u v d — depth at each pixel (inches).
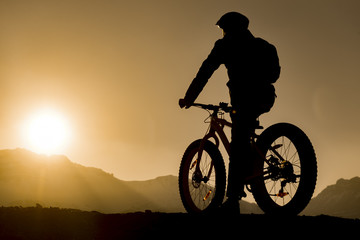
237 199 160.2
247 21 172.9
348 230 130.6
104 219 164.9
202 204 187.2
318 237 127.6
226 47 168.7
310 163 150.3
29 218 166.7
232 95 167.3
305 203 149.5
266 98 164.7
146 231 148.2
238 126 163.3
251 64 163.6
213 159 185.6
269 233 134.2
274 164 161.0
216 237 136.4
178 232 144.4
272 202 161.6
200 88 180.7
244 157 161.9
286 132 160.4
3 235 151.6
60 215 170.1
